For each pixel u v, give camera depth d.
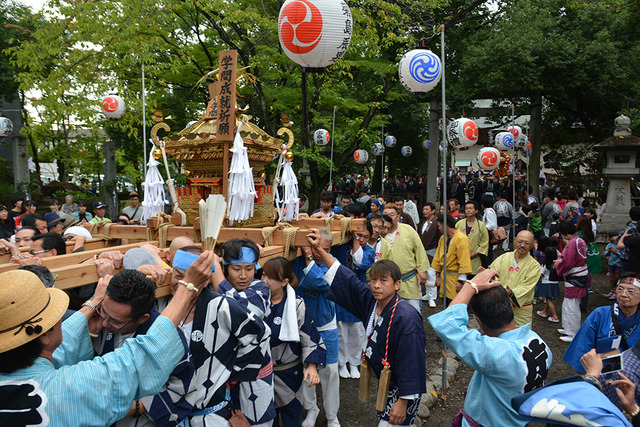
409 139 22.97
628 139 13.12
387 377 2.81
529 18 14.53
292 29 4.37
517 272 5.05
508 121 17.17
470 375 5.36
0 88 13.71
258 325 2.45
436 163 15.84
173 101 14.07
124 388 1.64
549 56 13.80
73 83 10.53
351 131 13.07
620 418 1.64
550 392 1.75
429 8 12.47
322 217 4.98
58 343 1.70
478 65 13.97
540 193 18.56
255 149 3.84
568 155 22.47
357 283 3.22
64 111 10.08
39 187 13.87
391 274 2.89
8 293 1.53
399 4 12.05
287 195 4.19
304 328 3.38
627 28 14.62
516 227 13.18
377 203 7.48
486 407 2.29
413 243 5.71
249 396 2.79
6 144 14.66
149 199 3.88
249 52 12.00
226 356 2.39
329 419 3.95
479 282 2.41
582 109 17.03
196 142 3.61
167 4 10.16
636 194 16.64
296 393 3.46
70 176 25.25
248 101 12.40
